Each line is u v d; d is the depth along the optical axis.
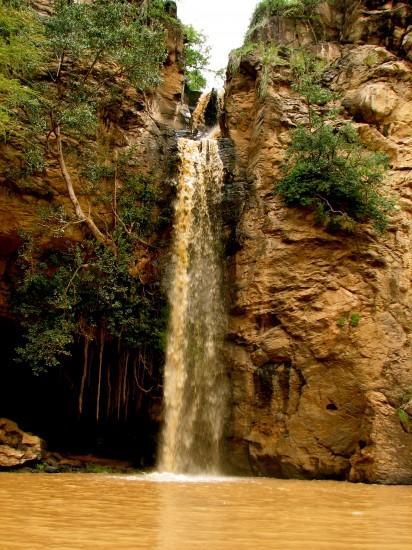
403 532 5.68
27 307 17.09
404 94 19.28
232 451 16.58
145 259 18.58
